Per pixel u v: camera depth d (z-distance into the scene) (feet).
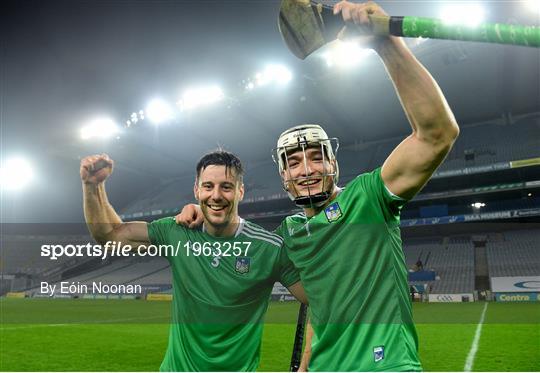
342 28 4.55
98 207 5.89
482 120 88.89
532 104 81.00
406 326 4.70
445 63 62.80
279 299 58.18
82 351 21.40
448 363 18.33
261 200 89.15
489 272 65.57
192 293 5.61
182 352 5.50
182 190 104.53
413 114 4.31
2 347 22.43
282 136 5.27
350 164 92.94
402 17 4.18
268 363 18.99
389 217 4.93
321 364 4.74
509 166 70.18
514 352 20.33
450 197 76.95
